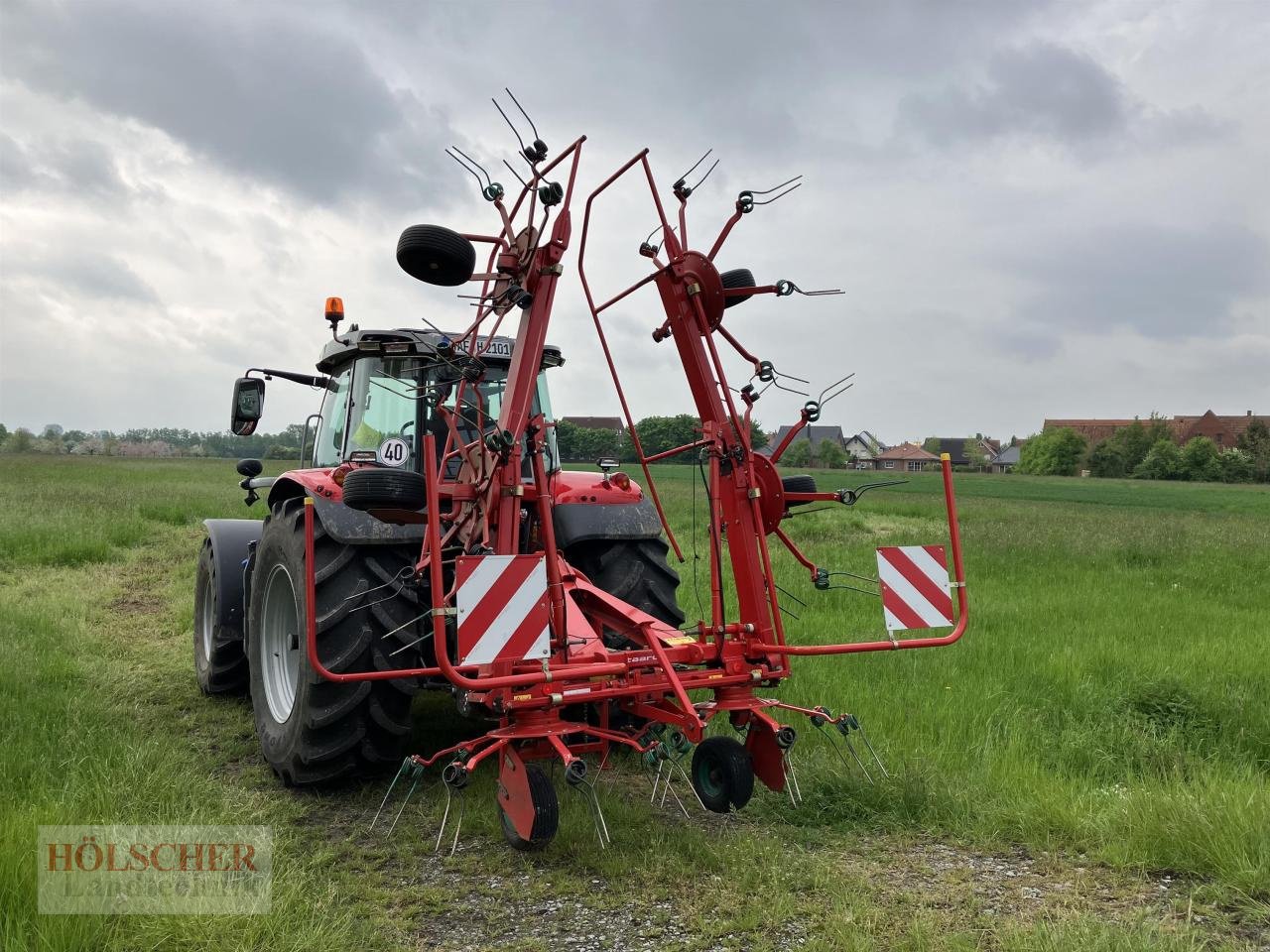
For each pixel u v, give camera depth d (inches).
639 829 135.6
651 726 140.8
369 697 147.3
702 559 407.2
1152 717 186.7
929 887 119.3
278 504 183.8
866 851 131.4
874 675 219.5
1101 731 178.1
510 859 127.8
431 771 163.9
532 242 142.3
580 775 113.2
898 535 585.6
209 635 227.9
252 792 154.4
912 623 143.3
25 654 225.5
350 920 108.3
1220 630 274.5
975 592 354.9
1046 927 102.9
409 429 175.0
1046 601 328.5
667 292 153.9
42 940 93.6
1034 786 148.6
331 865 126.2
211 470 1386.6
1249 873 114.7
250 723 196.9
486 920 111.3
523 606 119.7
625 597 173.0
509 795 127.0
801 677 213.6
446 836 136.3
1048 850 130.2
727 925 108.2
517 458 139.0
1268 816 126.6
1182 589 368.8
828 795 147.5
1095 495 1919.3
